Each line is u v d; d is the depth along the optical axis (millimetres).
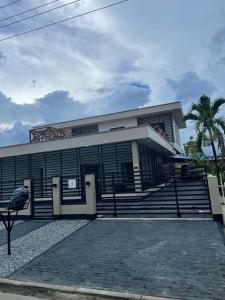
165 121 24781
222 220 9055
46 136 21141
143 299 4176
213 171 19875
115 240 7461
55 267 5746
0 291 4969
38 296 4703
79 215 11102
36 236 8555
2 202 14398
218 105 19453
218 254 5793
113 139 16203
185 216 10062
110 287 4641
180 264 5395
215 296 4090
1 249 7270
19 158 20266
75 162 18469
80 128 27016
